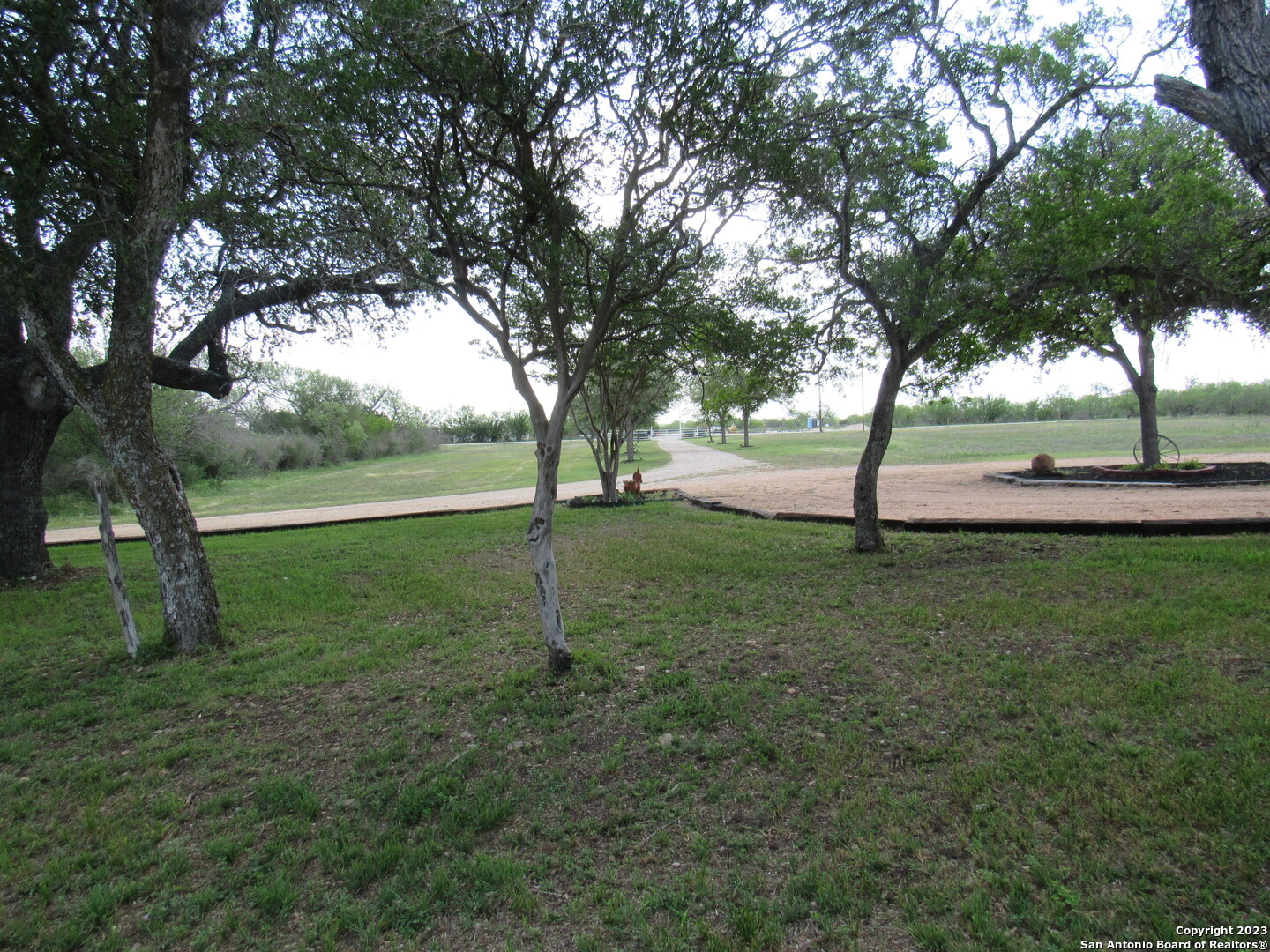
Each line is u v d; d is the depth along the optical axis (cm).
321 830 334
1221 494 1222
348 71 438
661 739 404
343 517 1808
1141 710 387
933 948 234
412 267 539
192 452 3347
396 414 6881
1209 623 511
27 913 285
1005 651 505
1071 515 1055
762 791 342
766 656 533
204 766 414
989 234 749
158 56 599
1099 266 714
